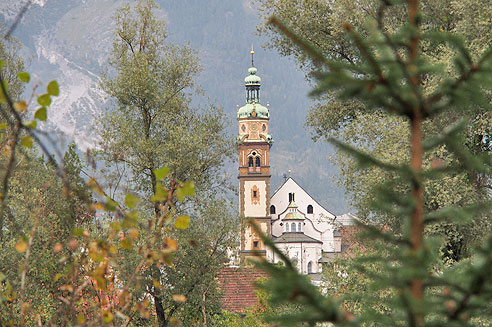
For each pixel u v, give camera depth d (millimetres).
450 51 51875
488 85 10695
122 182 55781
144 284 70375
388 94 10836
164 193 20203
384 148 65562
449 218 11000
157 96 88188
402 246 10953
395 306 10102
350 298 11102
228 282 82250
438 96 10992
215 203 79562
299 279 9586
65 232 33500
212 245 77750
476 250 10195
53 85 16641
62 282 37312
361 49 10922
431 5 74312
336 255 51656
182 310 79312
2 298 24656
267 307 43844
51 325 23844
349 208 67375
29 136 16828
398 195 11000
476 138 64125
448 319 10305
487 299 10039
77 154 41375
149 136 89312
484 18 65000
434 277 10305
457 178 58812
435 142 11234
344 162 66500
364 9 76562
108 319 22656
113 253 22188
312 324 10102
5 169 17875
